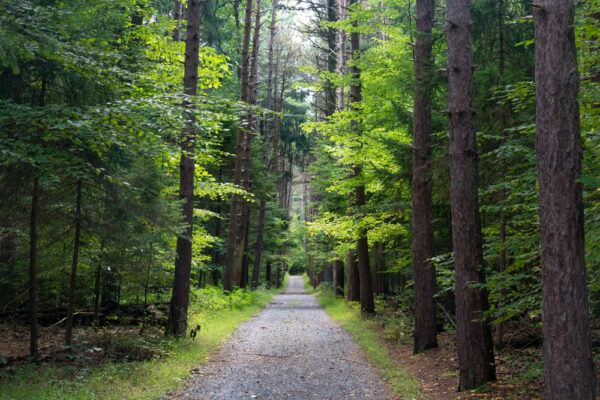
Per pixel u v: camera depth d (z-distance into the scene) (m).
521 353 8.83
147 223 9.71
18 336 9.95
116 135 7.55
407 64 13.34
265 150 30.55
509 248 7.99
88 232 9.02
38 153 6.85
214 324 14.62
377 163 15.79
